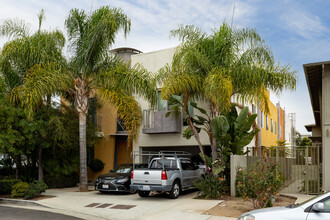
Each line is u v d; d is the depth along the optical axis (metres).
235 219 9.03
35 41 16.03
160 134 18.95
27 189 13.60
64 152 17.58
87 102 16.16
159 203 11.94
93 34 14.82
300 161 14.13
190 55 13.20
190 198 13.13
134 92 15.41
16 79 16.84
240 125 13.62
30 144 15.68
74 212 11.12
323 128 12.50
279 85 13.33
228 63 13.72
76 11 15.77
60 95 18.28
